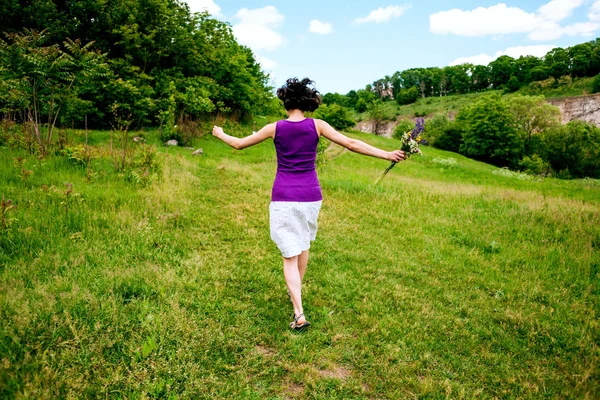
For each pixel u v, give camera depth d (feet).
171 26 72.23
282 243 9.84
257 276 13.96
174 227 18.84
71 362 8.14
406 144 9.70
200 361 8.83
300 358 9.45
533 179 86.22
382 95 570.87
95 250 14.32
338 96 500.33
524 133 187.32
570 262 17.92
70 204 18.94
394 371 9.25
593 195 51.24
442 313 12.42
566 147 173.47
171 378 8.13
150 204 21.45
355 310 12.20
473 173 87.81
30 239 14.25
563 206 29.96
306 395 8.38
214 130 10.29
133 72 66.69
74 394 7.22
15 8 60.08
